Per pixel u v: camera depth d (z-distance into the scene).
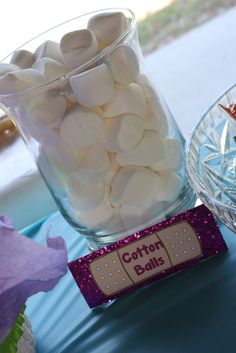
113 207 0.50
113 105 0.47
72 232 0.61
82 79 0.46
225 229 0.52
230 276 0.47
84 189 0.50
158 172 0.50
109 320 0.48
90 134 0.47
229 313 0.44
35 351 0.49
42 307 0.54
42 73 0.48
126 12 0.52
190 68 0.99
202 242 0.49
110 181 0.49
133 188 0.49
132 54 0.48
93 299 0.50
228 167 0.52
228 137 0.53
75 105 0.48
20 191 0.81
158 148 0.49
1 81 0.48
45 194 0.81
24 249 0.46
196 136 0.53
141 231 0.49
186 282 0.48
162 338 0.45
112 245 0.49
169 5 1.07
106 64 0.47
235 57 0.96
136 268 0.49
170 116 0.52
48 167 0.51
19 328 0.47
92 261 0.49
